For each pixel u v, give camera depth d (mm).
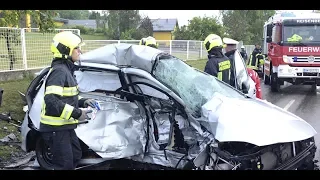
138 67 5039
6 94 9805
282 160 4336
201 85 5031
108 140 4754
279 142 4086
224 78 6398
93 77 5230
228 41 7047
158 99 4832
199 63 23516
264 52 18859
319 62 13633
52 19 8250
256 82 7746
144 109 5000
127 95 5070
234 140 4039
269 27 15891
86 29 38812
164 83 4910
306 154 4398
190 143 4594
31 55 12656
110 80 5180
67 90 4047
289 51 13797
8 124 7695
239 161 4094
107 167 4949
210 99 4812
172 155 4707
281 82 14570
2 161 5793
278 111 4730
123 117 4938
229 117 4273
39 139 5016
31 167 5246
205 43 6543
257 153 4113
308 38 13773
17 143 6691
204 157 4281
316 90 15180
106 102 5000
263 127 4184
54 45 4055
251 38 48688
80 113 3961
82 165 4812
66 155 4098
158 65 4980
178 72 5078
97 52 5195
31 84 5207
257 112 4473
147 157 4891
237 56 7000
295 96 13289
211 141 4262
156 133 4891
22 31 12266
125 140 4836
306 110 10328
